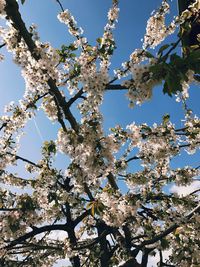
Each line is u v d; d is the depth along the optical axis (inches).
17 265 441.1
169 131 336.2
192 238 362.0
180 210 384.8
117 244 411.2
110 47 287.7
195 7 184.1
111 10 330.3
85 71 220.5
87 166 240.8
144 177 376.2
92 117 255.8
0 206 350.0
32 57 254.1
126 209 319.3
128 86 194.7
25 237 373.4
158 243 373.7
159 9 331.3
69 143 242.2
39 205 370.3
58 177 383.9
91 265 497.0
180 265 364.2
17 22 235.9
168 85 132.8
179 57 134.5
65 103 277.4
